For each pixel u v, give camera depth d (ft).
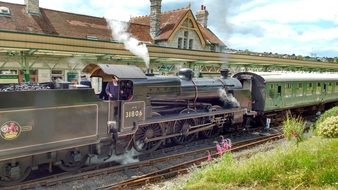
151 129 34.88
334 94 74.79
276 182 20.36
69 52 56.03
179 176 27.68
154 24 90.53
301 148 25.44
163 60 73.97
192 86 40.37
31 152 24.14
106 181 26.76
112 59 68.28
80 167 29.12
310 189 18.92
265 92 51.19
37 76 61.87
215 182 21.24
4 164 23.88
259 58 93.76
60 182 25.63
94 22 81.66
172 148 37.63
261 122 53.83
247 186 20.16
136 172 29.37
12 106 22.81
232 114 45.80
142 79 33.09
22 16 69.31
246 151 36.45
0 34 47.70
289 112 58.29
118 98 31.09
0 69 56.75
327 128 34.24
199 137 43.80
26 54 56.24
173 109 38.47
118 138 31.30
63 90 25.90
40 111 24.50
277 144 37.47
